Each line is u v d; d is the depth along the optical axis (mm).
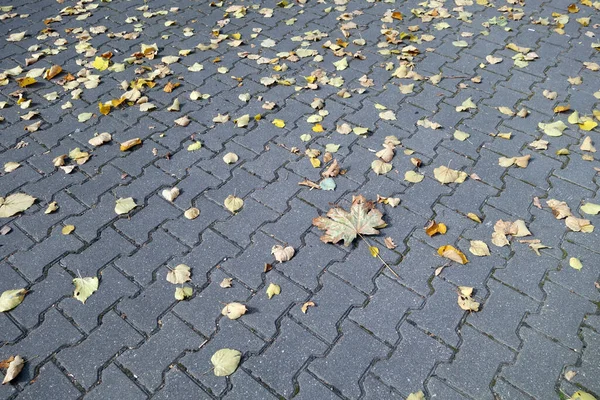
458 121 4000
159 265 2920
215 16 5500
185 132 3900
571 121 3949
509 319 2641
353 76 4516
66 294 2770
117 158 3662
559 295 2754
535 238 3070
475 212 3240
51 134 3879
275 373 2412
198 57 4801
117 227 3146
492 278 2846
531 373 2408
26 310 2689
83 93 4324
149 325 2617
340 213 3141
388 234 3092
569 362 2455
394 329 2594
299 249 3006
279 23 5359
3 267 2908
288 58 4727
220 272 2877
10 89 4352
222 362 2420
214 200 3332
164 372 2420
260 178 3496
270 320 2639
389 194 3365
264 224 3162
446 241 3049
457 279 2836
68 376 2410
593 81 4418
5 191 3391
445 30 5188
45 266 2912
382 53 4805
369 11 5562
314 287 2795
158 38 5086
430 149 3732
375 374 2408
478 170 3555
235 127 3947
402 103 4191
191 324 2623
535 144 3730
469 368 2430
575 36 5051
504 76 4496
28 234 3100
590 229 3092
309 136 3820
